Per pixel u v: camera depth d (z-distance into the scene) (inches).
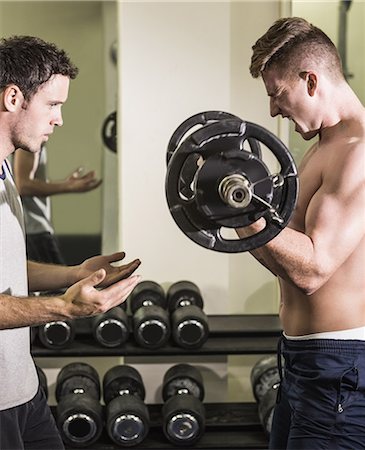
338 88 77.8
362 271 77.4
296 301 80.2
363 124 77.0
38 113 75.4
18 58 73.9
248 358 140.2
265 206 66.6
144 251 133.1
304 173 79.4
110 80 133.8
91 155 135.3
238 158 66.0
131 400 118.8
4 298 71.3
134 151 131.0
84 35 133.3
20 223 80.0
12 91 74.1
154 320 120.8
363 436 78.1
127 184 131.7
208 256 133.3
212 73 129.4
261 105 134.0
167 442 120.2
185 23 128.3
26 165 135.0
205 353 122.0
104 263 85.0
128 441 117.0
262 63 77.3
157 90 129.6
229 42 129.3
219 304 134.1
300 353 79.0
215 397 134.4
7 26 133.0
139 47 128.6
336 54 78.3
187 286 128.0
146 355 122.6
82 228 136.9
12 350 78.8
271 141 66.2
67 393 121.0
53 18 133.3
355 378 76.8
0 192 76.9
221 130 65.6
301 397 78.6
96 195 136.2
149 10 128.0
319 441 77.7
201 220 67.4
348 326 77.4
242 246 68.0
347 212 73.2
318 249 72.0
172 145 74.7
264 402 118.7
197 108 130.2
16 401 79.7
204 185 66.1
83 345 124.5
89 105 134.2
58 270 86.3
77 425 116.0
